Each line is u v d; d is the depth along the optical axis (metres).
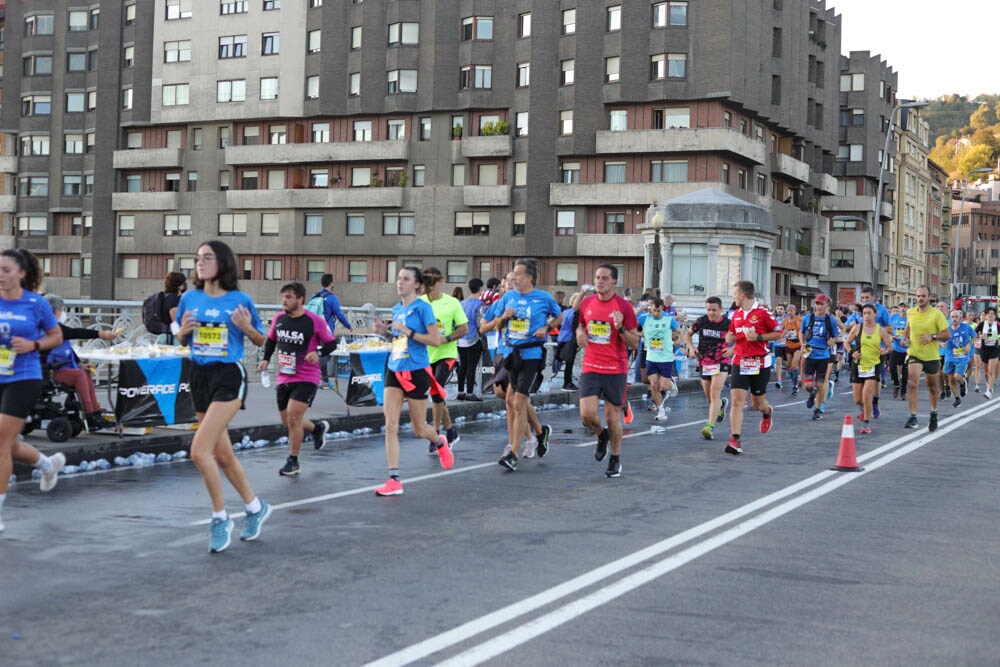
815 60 72.62
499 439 14.51
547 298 11.66
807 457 12.91
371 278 66.94
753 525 8.38
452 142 64.44
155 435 11.98
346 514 8.67
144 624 5.43
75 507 8.77
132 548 7.25
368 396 15.84
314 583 6.34
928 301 16.70
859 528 8.40
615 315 10.84
